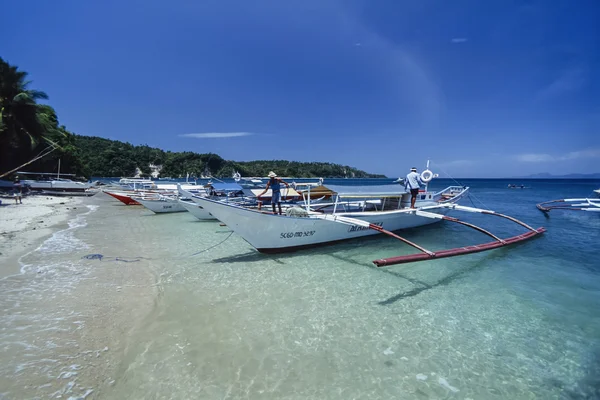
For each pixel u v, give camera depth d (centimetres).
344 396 431
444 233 1560
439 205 1495
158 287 798
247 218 993
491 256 1111
